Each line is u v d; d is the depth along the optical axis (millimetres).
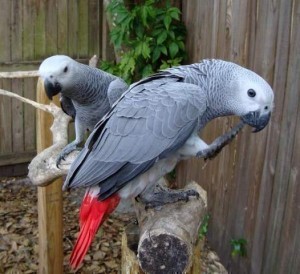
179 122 436
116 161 441
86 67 599
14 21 1217
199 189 527
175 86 446
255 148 762
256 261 772
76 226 1072
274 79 690
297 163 642
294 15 636
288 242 670
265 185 734
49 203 797
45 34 1259
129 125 440
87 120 630
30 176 559
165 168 473
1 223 1078
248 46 761
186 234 433
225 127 845
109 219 1086
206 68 464
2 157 1309
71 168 465
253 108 440
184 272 426
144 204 487
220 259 917
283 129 675
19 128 1311
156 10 996
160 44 1003
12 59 1238
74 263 450
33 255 962
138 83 474
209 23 910
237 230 841
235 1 798
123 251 485
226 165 874
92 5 1284
